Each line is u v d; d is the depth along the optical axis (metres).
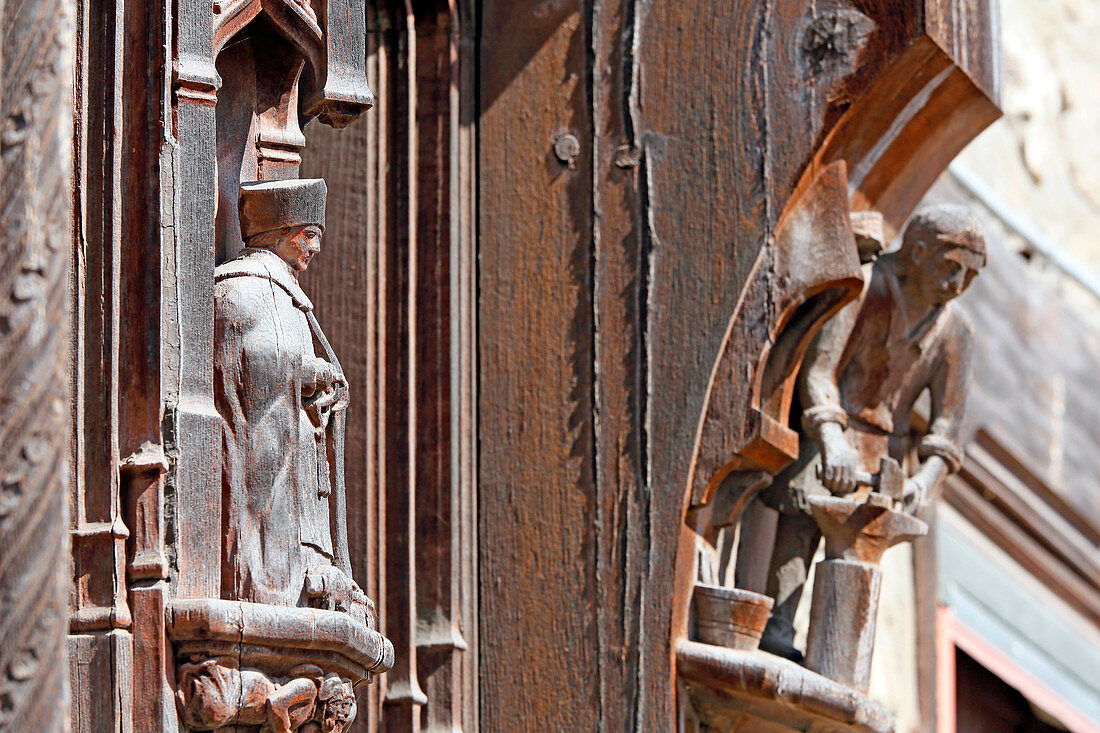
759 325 3.93
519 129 4.11
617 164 4.05
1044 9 8.77
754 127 3.99
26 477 2.42
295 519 3.16
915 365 4.35
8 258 2.47
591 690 3.87
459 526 3.97
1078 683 7.93
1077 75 8.82
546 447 3.98
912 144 4.15
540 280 4.04
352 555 3.89
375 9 4.10
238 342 3.15
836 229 3.96
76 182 3.00
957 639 7.39
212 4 3.19
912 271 4.26
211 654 2.93
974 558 7.69
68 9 2.58
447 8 4.11
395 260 4.02
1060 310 8.08
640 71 4.07
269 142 3.42
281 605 3.06
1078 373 8.10
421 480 3.97
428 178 4.07
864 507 4.09
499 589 3.95
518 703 3.90
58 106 2.54
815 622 4.07
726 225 3.97
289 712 2.99
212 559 3.00
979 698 7.74
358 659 3.13
